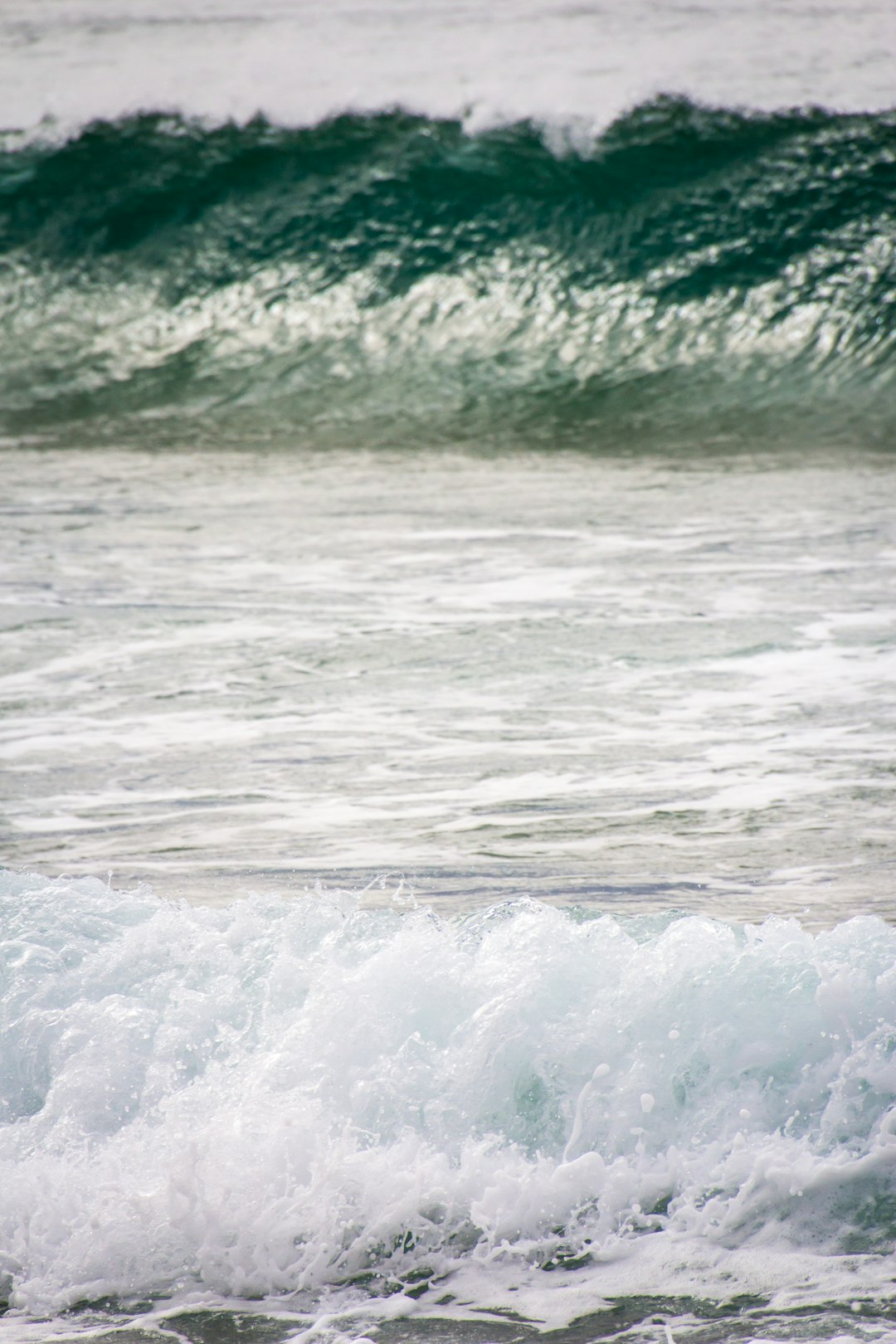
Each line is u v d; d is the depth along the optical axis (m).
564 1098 6.32
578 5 55.62
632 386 44.25
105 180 51.78
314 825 11.16
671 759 12.77
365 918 7.32
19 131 52.88
